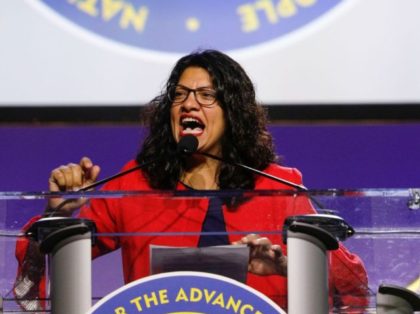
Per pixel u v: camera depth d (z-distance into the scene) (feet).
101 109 32.63
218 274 14.65
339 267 15.42
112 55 32.63
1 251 15.58
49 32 32.78
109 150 34.68
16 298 15.48
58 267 14.47
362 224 15.70
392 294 14.74
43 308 15.46
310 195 15.75
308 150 34.68
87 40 32.71
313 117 32.63
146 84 32.55
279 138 34.65
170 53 32.45
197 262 14.65
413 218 15.64
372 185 34.60
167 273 14.37
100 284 15.40
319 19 32.65
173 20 32.45
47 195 15.72
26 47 32.76
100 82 32.63
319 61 32.63
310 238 14.52
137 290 14.30
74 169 18.81
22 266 15.53
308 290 14.46
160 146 20.85
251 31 32.45
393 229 15.66
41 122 32.71
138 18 32.53
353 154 34.60
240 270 14.62
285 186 20.70
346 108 32.68
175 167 20.48
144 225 16.46
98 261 15.47
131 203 16.55
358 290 15.49
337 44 32.65
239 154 20.80
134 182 20.68
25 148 34.50
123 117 32.65
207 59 20.88
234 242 15.28
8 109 32.60
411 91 32.73
